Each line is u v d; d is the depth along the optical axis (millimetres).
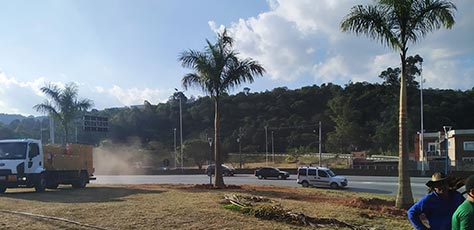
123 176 59938
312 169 38344
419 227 5613
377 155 90375
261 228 11297
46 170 22688
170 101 122875
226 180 47125
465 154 65125
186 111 117562
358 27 16688
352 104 108312
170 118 116312
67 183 25766
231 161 102188
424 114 93375
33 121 92625
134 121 112062
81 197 18406
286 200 18609
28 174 21078
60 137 52062
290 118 117375
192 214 12961
